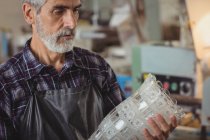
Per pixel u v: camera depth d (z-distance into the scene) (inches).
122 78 111.7
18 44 120.2
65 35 58.0
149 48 105.2
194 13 99.6
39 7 57.8
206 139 100.2
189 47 101.4
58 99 61.4
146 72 105.5
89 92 64.3
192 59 101.1
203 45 99.0
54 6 56.2
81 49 67.8
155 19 108.9
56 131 60.5
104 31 114.7
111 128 56.4
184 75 102.2
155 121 55.5
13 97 60.3
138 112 55.8
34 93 61.0
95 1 114.1
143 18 110.7
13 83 60.5
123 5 112.8
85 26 114.0
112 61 114.2
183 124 101.1
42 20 58.1
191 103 101.4
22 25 120.4
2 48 118.7
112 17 114.2
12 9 120.8
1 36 118.6
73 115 61.4
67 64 62.9
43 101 60.9
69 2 56.4
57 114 61.0
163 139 56.7
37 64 61.4
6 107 59.6
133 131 55.7
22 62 62.0
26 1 60.0
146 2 109.6
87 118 62.3
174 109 56.7
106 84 67.9
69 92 62.3
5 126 58.8
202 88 99.6
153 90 56.3
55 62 63.6
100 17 114.6
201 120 100.2
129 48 112.7
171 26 105.9
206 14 98.3
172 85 103.3
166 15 106.6
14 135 60.4
